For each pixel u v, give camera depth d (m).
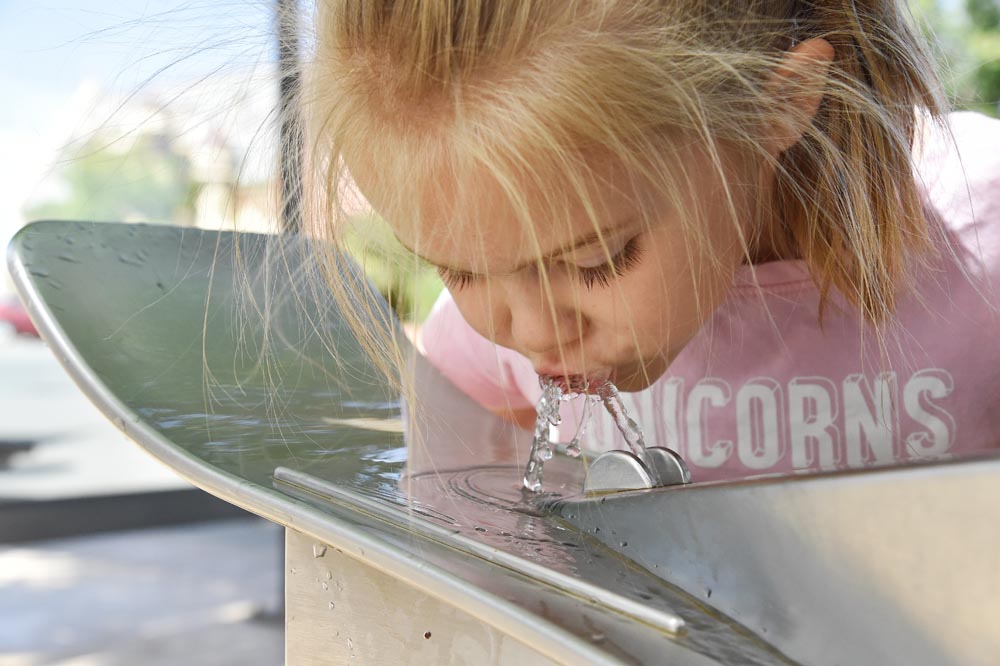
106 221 0.87
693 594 0.45
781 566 0.43
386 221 0.61
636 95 0.55
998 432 0.91
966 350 0.89
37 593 2.53
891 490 0.40
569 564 0.47
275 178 0.75
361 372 0.85
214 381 0.76
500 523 0.55
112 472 3.31
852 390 0.92
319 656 0.61
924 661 0.38
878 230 0.77
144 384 0.71
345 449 0.71
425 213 0.57
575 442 0.79
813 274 0.83
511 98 0.54
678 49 0.57
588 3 0.56
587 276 0.59
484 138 0.54
